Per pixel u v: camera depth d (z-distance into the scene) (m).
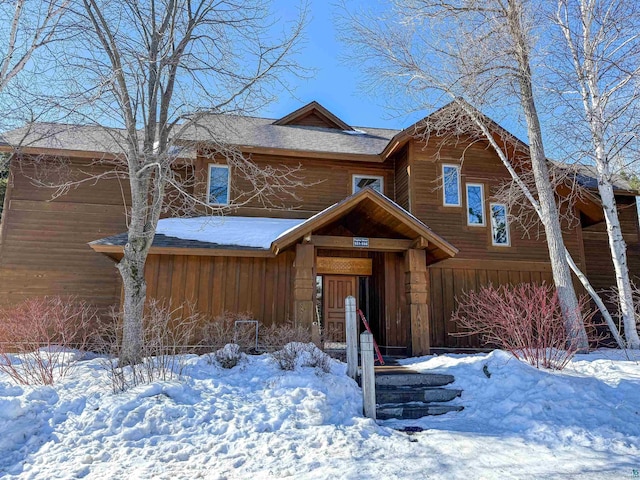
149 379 6.26
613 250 10.07
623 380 6.28
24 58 8.01
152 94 8.79
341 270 12.69
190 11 9.27
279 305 10.37
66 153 12.39
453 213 13.05
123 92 8.23
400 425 5.68
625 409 5.44
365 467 4.24
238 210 13.09
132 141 8.21
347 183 14.00
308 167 13.86
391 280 11.55
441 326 12.28
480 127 12.23
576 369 7.07
